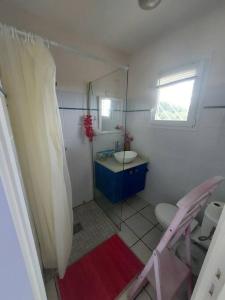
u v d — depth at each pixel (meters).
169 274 0.97
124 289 1.11
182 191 1.71
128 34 1.55
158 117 1.82
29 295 0.49
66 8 1.20
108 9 1.21
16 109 0.87
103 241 1.53
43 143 0.95
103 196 2.11
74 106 1.73
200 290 0.38
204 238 1.18
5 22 1.18
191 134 1.51
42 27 1.33
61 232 1.08
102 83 1.86
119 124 2.15
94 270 1.25
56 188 1.00
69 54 1.56
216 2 1.12
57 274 1.21
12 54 0.81
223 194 1.35
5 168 0.39
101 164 1.94
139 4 1.12
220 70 1.22
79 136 1.86
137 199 2.26
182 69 1.47
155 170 1.98
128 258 1.35
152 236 1.59
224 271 0.30
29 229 0.52
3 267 0.42
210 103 1.32
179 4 1.14
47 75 0.91
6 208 0.38
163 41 1.59
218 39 1.20
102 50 1.76
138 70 1.94
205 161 1.45
